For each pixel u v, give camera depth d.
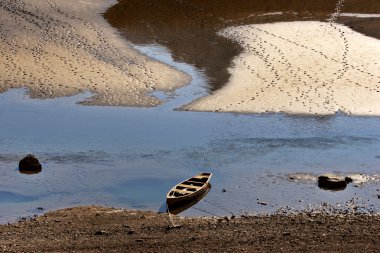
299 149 32.62
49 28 54.72
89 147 32.97
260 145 33.19
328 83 43.00
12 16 57.28
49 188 27.97
